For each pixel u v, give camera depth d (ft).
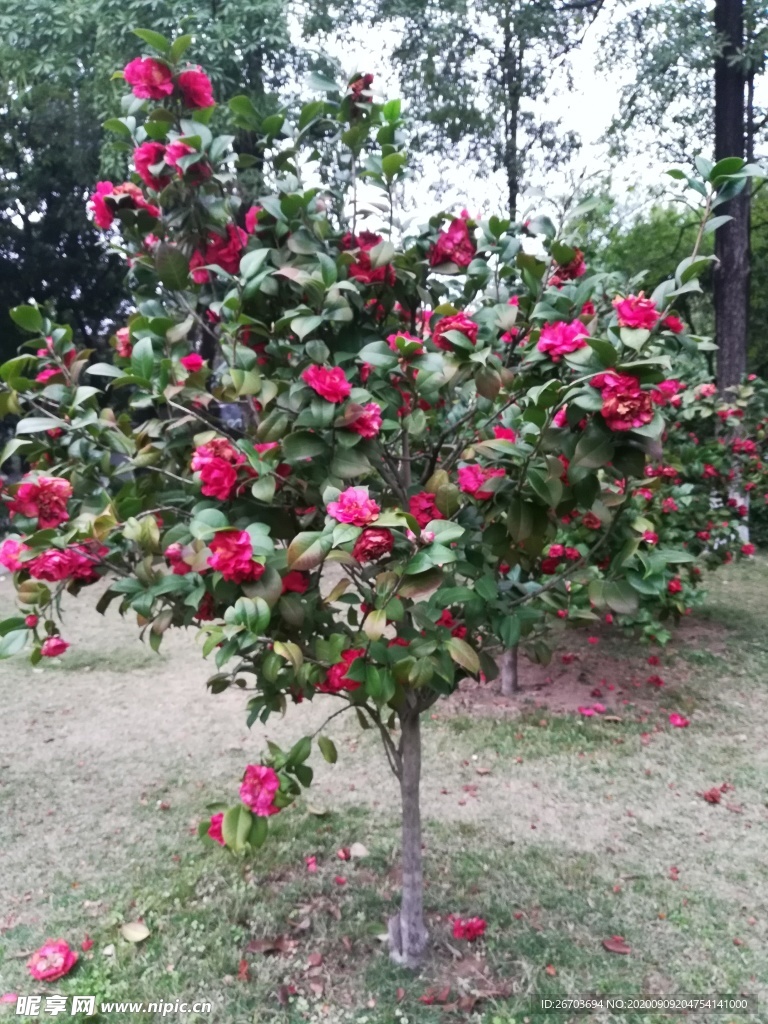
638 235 37.86
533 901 8.73
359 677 5.79
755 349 42.34
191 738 13.35
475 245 7.21
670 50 26.40
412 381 6.26
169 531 6.38
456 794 11.27
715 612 20.84
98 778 11.89
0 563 6.15
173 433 7.04
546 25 30.19
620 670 16.37
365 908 8.63
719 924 8.34
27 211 38.81
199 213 6.81
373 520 4.94
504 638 6.42
